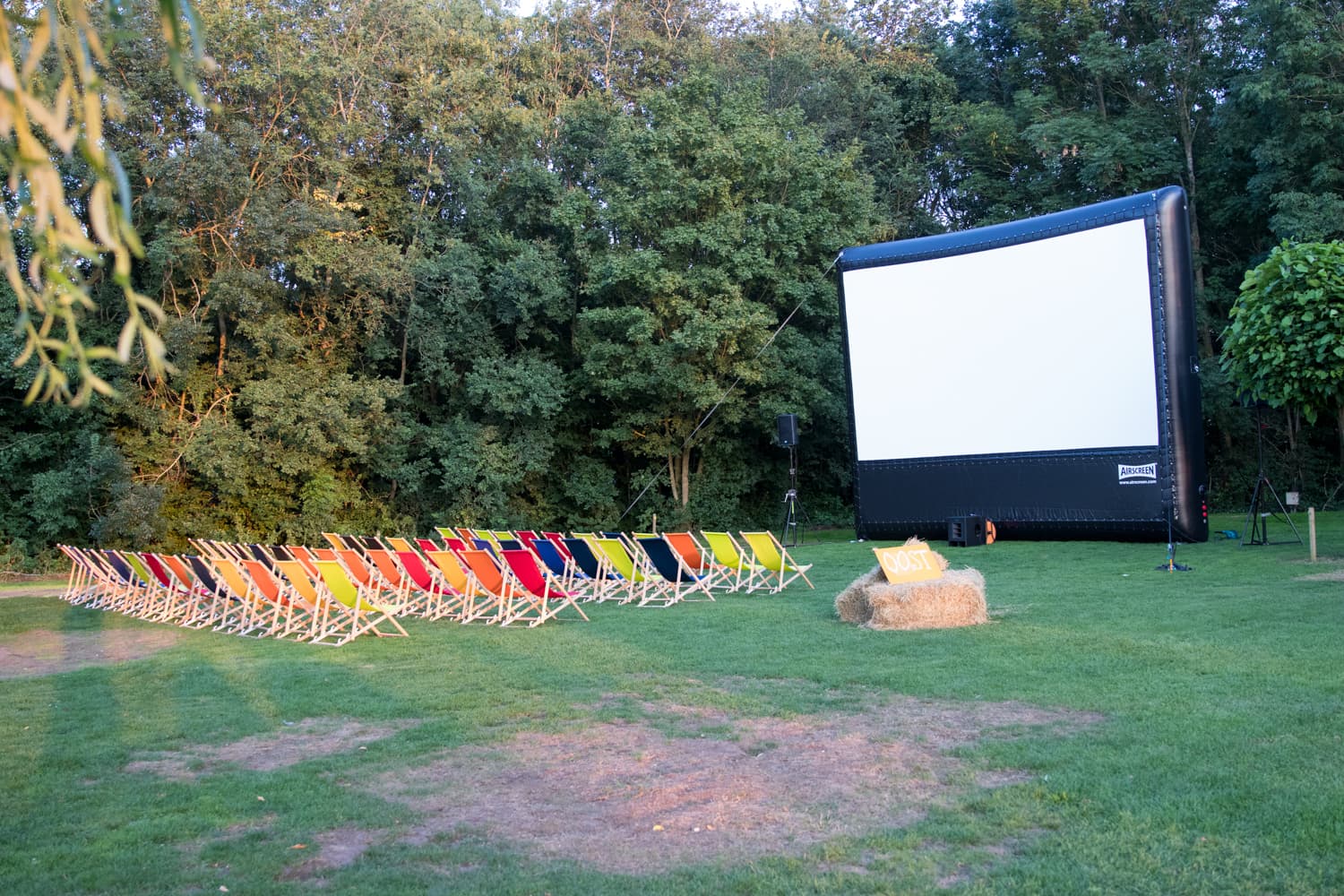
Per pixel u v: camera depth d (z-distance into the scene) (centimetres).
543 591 907
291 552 1108
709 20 2825
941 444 1544
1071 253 1421
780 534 2244
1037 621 789
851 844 346
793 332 2091
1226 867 309
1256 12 2122
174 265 1873
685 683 634
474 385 2073
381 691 638
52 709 617
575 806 405
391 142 2267
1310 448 2444
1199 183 2483
